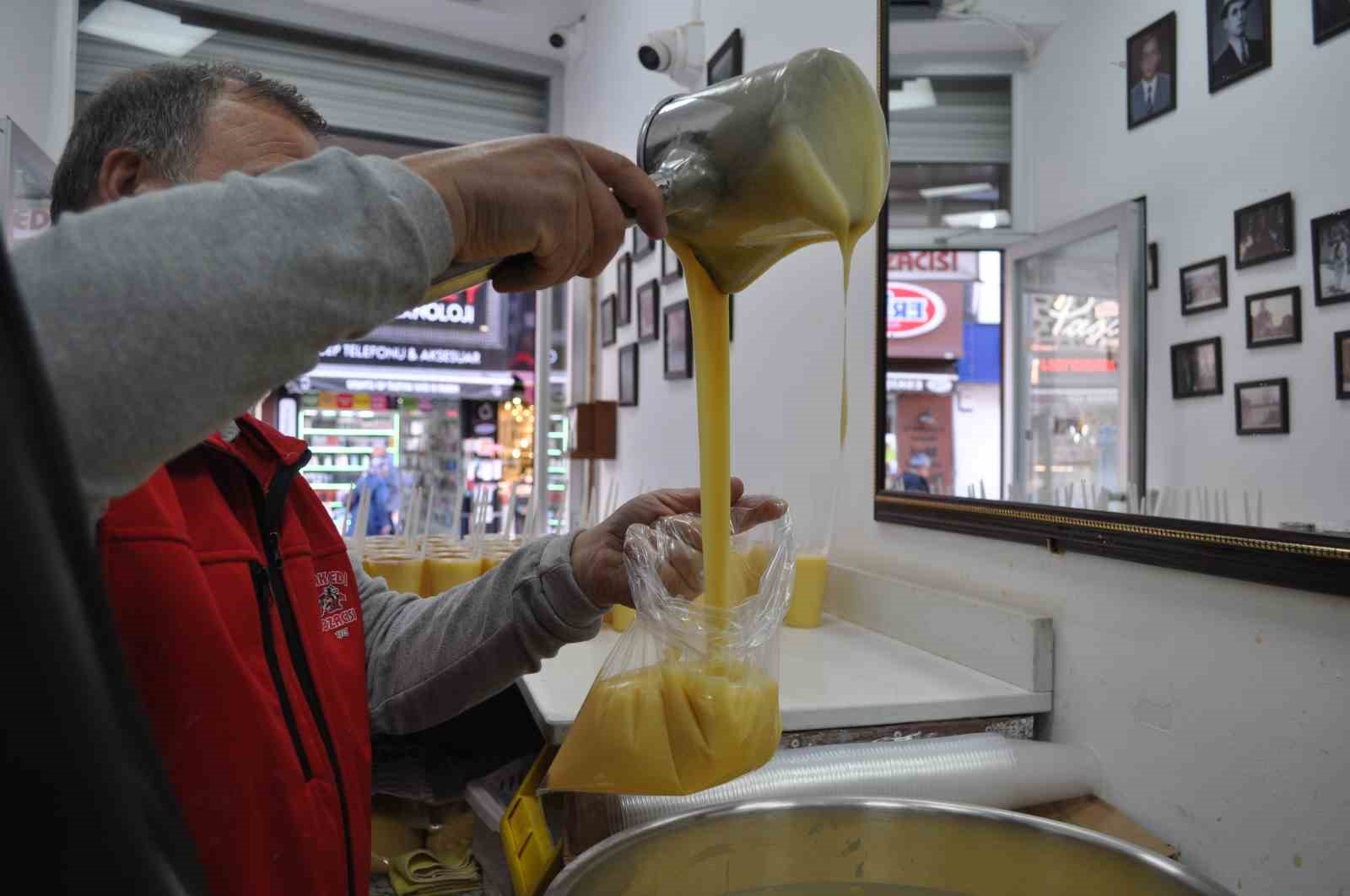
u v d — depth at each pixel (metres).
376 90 4.22
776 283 2.11
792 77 0.63
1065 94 1.20
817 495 1.91
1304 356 0.84
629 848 0.72
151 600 0.63
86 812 0.20
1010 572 1.31
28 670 0.19
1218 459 0.94
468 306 4.85
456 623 1.00
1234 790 0.93
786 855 0.81
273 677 0.73
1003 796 1.05
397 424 4.85
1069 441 1.18
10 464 0.20
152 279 0.33
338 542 0.91
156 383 0.33
